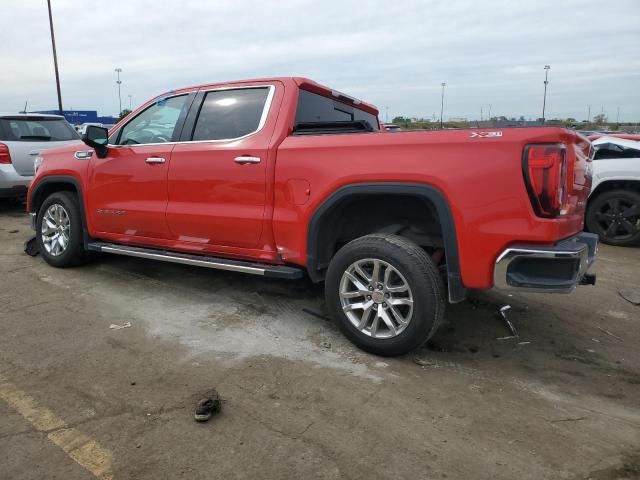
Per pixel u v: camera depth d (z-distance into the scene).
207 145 3.94
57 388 2.84
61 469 2.18
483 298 4.50
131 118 4.62
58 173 5.03
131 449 2.32
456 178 2.89
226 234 3.86
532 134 2.73
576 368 3.23
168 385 2.89
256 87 3.89
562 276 2.79
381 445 2.37
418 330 3.07
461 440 2.42
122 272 5.11
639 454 2.33
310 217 3.42
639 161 6.57
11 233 7.05
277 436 2.43
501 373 3.13
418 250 3.09
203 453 2.29
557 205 2.72
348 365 3.17
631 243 6.78
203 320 3.88
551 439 2.44
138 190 4.37
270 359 3.24
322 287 4.67
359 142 3.21
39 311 4.01
